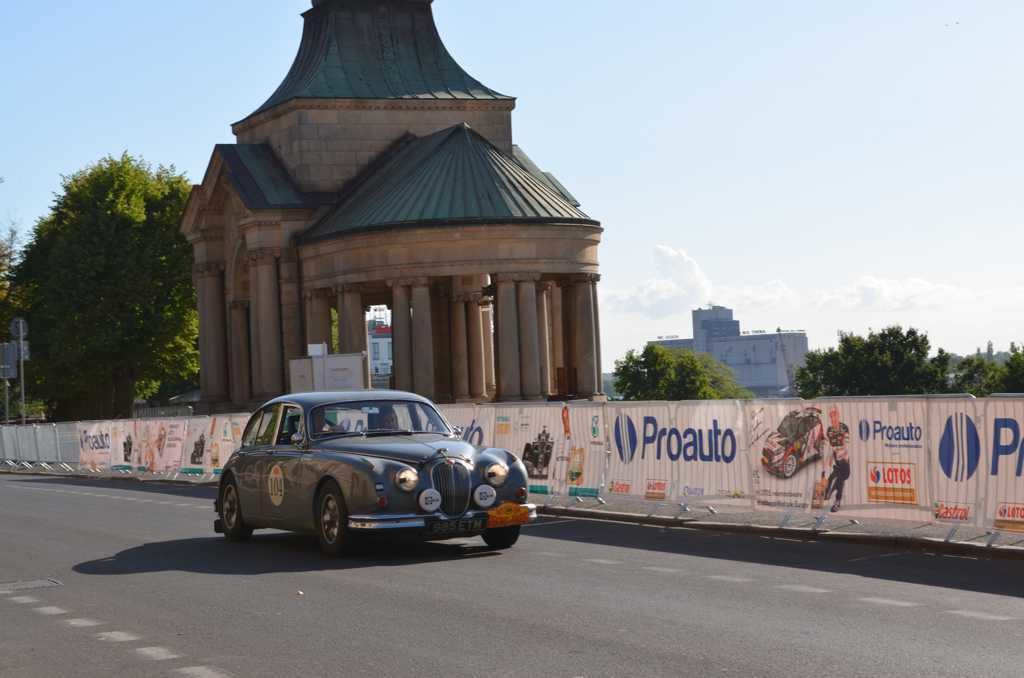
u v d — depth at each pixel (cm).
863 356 11612
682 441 2169
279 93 6800
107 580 1557
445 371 6675
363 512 1680
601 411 2359
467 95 6625
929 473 1725
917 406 1741
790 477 1950
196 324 8444
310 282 5981
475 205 5538
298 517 1803
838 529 1844
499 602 1284
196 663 1034
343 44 6688
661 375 14562
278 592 1405
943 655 978
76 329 7962
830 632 1080
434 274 5472
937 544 1652
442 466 1703
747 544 1778
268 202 6188
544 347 5931
